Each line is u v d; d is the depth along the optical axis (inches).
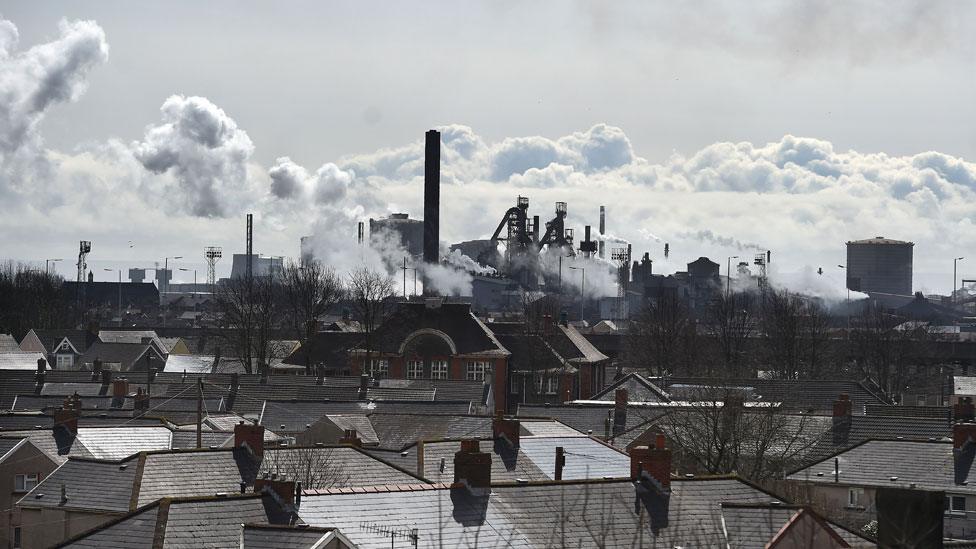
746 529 4630.9
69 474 6441.9
